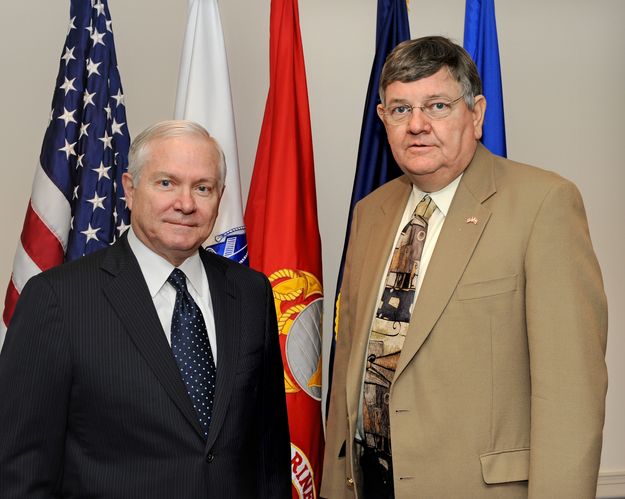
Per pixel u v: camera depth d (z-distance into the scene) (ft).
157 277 5.27
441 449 5.56
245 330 5.46
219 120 8.32
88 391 4.81
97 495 4.75
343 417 6.76
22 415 4.73
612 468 11.21
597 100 11.00
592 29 10.95
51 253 7.92
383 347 6.01
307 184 8.41
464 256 5.66
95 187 8.09
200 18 8.44
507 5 10.76
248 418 5.25
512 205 5.65
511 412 5.52
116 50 10.12
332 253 10.66
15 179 9.96
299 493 7.92
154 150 5.12
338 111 10.60
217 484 4.91
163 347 4.96
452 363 5.57
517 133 10.85
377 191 6.97
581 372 5.21
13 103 9.92
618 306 11.18
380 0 8.55
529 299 5.39
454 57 5.86
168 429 4.81
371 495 6.17
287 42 8.45
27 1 9.91
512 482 5.45
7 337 4.94
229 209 8.17
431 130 5.78
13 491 4.67
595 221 11.09
